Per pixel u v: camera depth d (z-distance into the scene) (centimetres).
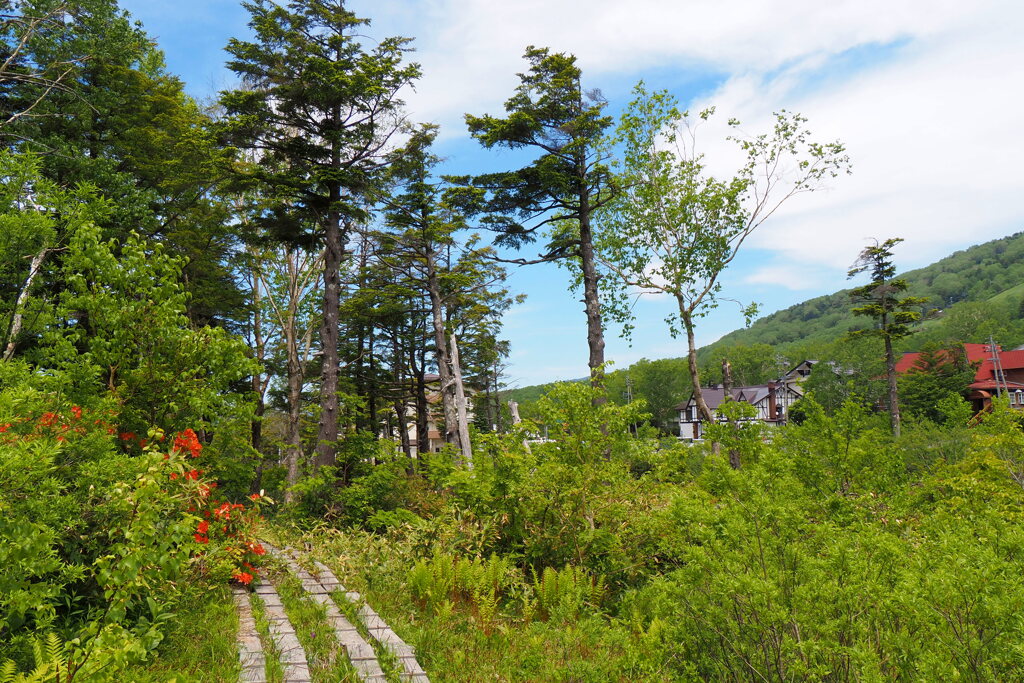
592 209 1916
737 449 873
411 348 2752
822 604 431
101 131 1798
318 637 566
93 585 476
